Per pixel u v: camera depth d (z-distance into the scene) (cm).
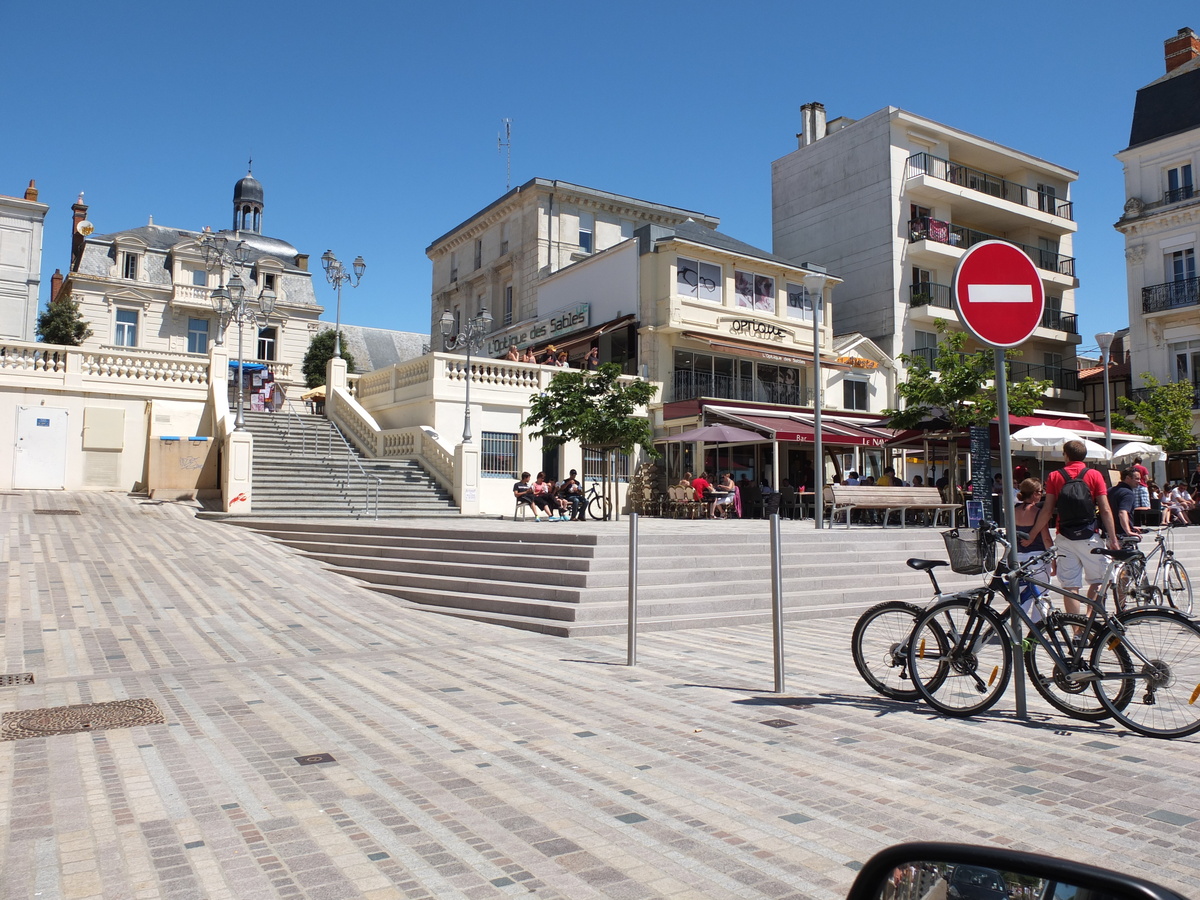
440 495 2159
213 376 2381
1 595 1027
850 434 2541
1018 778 446
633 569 766
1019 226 4031
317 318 5250
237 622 956
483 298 4116
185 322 4750
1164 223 3319
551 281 3506
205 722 563
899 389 2355
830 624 1018
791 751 496
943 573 1337
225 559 1345
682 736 528
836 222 3772
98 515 1750
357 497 2045
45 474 2162
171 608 1011
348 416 2625
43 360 2203
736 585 1103
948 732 535
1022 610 567
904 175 3606
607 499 2195
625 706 605
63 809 405
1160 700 523
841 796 421
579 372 2080
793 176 3994
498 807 409
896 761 476
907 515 2173
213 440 2153
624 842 367
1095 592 662
